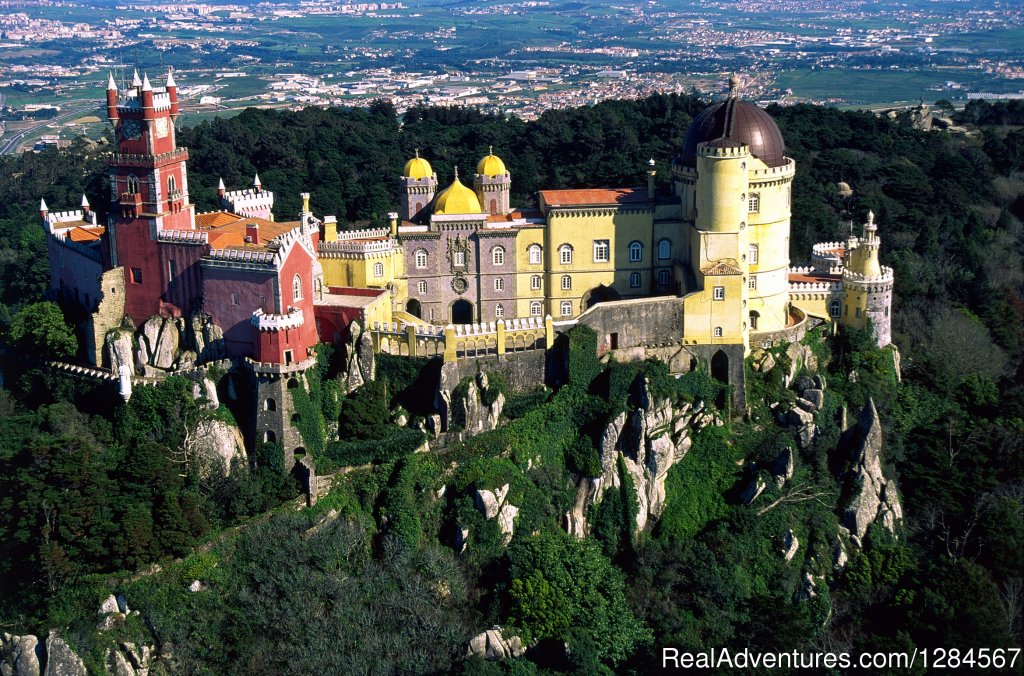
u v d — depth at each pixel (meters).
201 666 132.62
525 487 150.62
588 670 135.25
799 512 154.88
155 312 158.00
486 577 143.88
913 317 197.25
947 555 151.62
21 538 134.62
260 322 145.12
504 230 172.12
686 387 160.62
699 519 154.62
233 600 136.50
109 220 158.25
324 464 146.88
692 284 166.50
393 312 164.50
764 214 166.12
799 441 159.75
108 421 148.88
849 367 170.00
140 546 135.12
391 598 137.50
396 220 172.25
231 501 141.50
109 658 131.12
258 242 158.12
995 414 172.75
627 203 171.12
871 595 148.38
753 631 135.88
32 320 160.75
